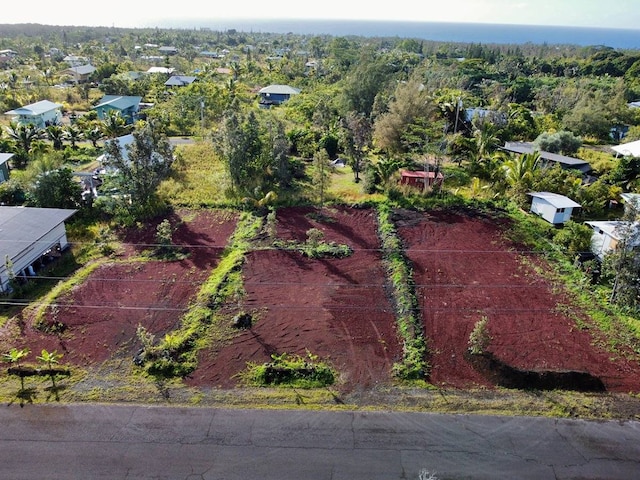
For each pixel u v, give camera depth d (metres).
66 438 14.63
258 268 24.05
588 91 65.44
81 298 21.67
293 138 41.00
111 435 14.77
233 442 14.58
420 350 18.50
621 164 34.84
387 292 22.30
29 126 42.72
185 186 33.97
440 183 32.94
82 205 30.16
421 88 41.78
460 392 16.77
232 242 26.89
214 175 35.91
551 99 66.00
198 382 17.02
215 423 15.29
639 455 14.36
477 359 18.06
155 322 20.09
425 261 24.70
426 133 34.47
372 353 18.50
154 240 27.20
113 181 30.67
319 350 18.58
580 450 14.49
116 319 20.30
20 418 15.38
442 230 27.91
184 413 15.67
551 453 14.36
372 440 14.74
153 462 13.85
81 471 13.54
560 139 42.28
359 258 25.05
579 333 19.72
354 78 53.75
